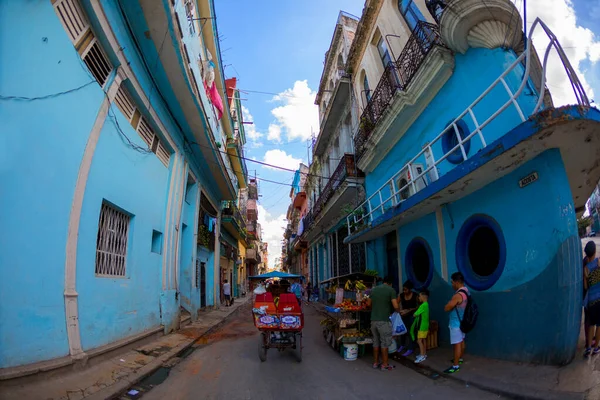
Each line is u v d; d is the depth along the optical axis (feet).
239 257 110.11
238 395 15.08
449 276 23.41
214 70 50.26
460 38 21.54
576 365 13.75
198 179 46.34
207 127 36.52
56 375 13.73
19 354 12.59
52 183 14.71
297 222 136.36
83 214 17.17
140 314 24.54
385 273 35.45
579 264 14.42
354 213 40.06
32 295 13.35
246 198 140.15
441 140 25.54
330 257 66.33
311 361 22.06
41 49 14.19
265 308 22.35
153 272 27.78
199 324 38.42
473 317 17.19
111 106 20.34
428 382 16.60
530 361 15.81
